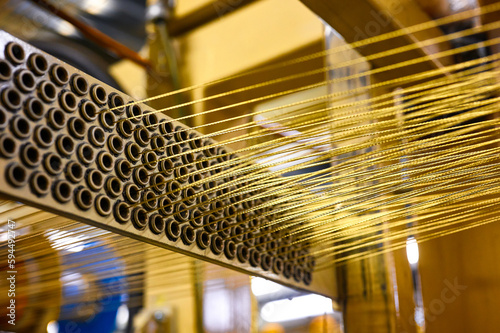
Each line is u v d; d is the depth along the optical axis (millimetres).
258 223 728
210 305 1392
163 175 605
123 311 1616
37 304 1044
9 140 477
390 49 961
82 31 1287
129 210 566
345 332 979
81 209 522
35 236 653
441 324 1122
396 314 950
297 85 1257
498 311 1071
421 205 719
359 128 635
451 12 1098
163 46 1355
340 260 888
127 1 1561
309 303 2205
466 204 735
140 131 586
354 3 869
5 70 483
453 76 824
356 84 1017
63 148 509
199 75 1326
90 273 854
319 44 1213
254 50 1277
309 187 674
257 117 1259
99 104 551
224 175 622
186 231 630
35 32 1441
